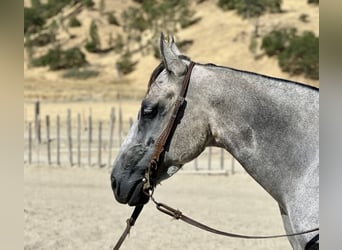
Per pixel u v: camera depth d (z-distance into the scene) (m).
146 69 41.00
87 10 50.03
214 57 40.91
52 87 37.34
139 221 11.77
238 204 13.70
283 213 4.20
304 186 3.97
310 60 38.53
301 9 45.94
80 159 19.02
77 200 13.82
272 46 40.19
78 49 42.59
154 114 4.14
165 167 4.18
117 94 35.69
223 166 18.05
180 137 4.10
